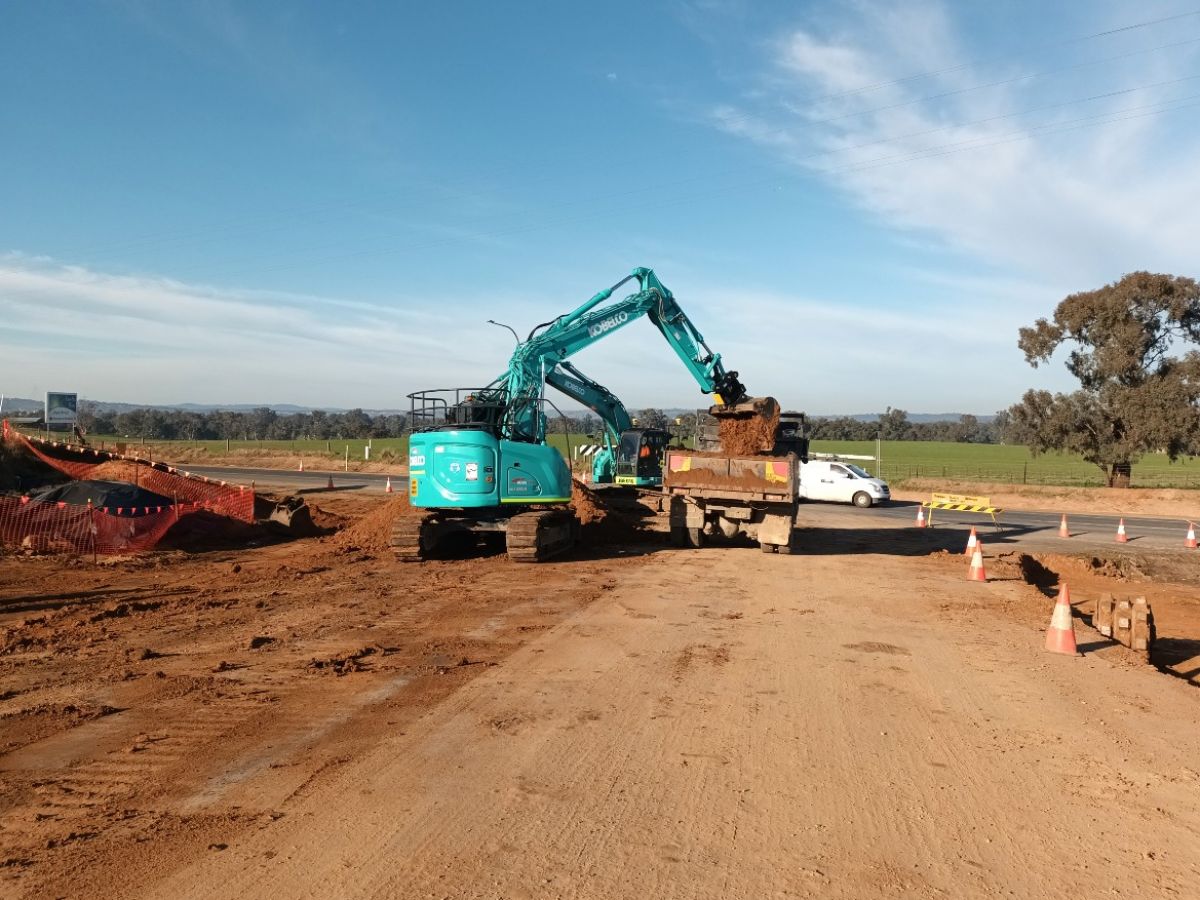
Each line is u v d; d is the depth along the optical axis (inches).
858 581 517.7
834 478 1341.0
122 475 953.5
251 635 349.1
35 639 339.6
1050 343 1728.6
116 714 246.4
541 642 339.0
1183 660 435.2
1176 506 1371.8
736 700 264.7
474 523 577.3
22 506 623.8
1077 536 937.5
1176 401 1558.8
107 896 144.9
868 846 168.6
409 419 595.5
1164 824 182.7
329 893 146.6
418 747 219.9
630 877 153.6
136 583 480.7
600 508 748.6
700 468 660.7
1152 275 1616.6
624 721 242.7
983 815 184.9
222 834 169.3
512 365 629.6
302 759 210.8
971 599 460.8
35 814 178.9
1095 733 241.8
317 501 1130.0
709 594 460.4
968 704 266.4
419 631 358.3
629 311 716.0
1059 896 150.7
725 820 179.0
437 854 161.6
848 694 273.7
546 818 178.2
